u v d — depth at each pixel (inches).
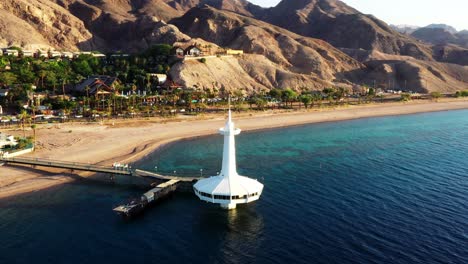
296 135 5531.5
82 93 7086.6
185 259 2198.6
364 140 5221.5
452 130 6058.1
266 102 7765.8
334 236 2412.6
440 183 3363.7
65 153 4148.6
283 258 2190.0
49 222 2637.8
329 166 3892.7
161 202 3026.6
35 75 7696.9
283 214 2738.7
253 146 4795.8
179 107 6845.5
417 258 2164.1
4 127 5103.3
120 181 3452.3
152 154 4340.6
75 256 2218.3
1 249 2283.5
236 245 2340.1
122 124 5649.6
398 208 2819.9
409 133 5777.6
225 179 2851.9
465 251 2233.0
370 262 2129.7
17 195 3078.2
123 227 2586.1
